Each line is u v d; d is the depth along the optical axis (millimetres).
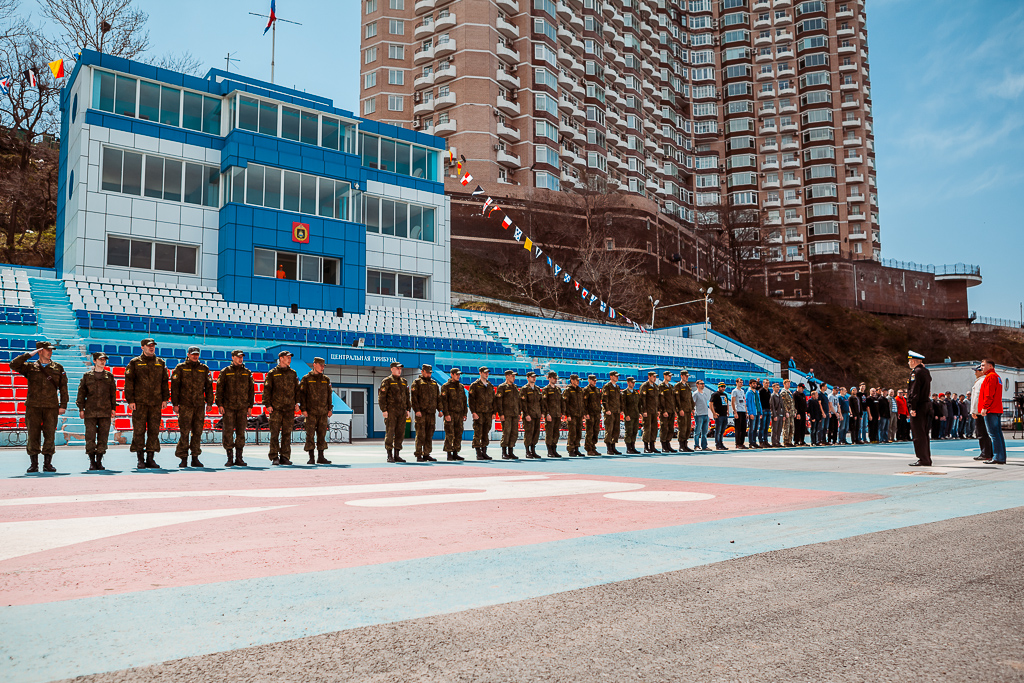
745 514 7125
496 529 6191
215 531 6004
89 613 3682
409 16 79250
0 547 5305
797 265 94562
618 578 4426
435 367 32781
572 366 40438
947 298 100312
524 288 62094
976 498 8445
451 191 65938
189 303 30266
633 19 95312
